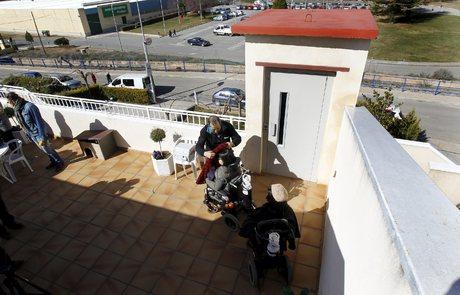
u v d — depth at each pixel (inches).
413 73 1014.4
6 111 301.9
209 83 1007.0
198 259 173.9
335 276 111.2
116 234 194.2
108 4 1999.3
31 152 299.7
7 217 196.9
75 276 167.3
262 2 2303.2
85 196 231.1
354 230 90.1
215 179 183.5
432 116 694.5
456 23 1670.8
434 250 45.0
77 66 1290.6
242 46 1456.7
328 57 176.7
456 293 37.6
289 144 223.5
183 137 251.8
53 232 198.1
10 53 1594.5
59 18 1975.9
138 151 290.0
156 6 2370.8
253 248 146.9
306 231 189.2
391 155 84.4
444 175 178.2
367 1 1966.0
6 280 137.5
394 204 57.9
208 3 2454.5
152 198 225.3
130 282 162.4
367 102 375.6
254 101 209.2
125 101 827.4
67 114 304.7
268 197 138.7
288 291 132.5
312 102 200.4
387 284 53.1
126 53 1405.0
